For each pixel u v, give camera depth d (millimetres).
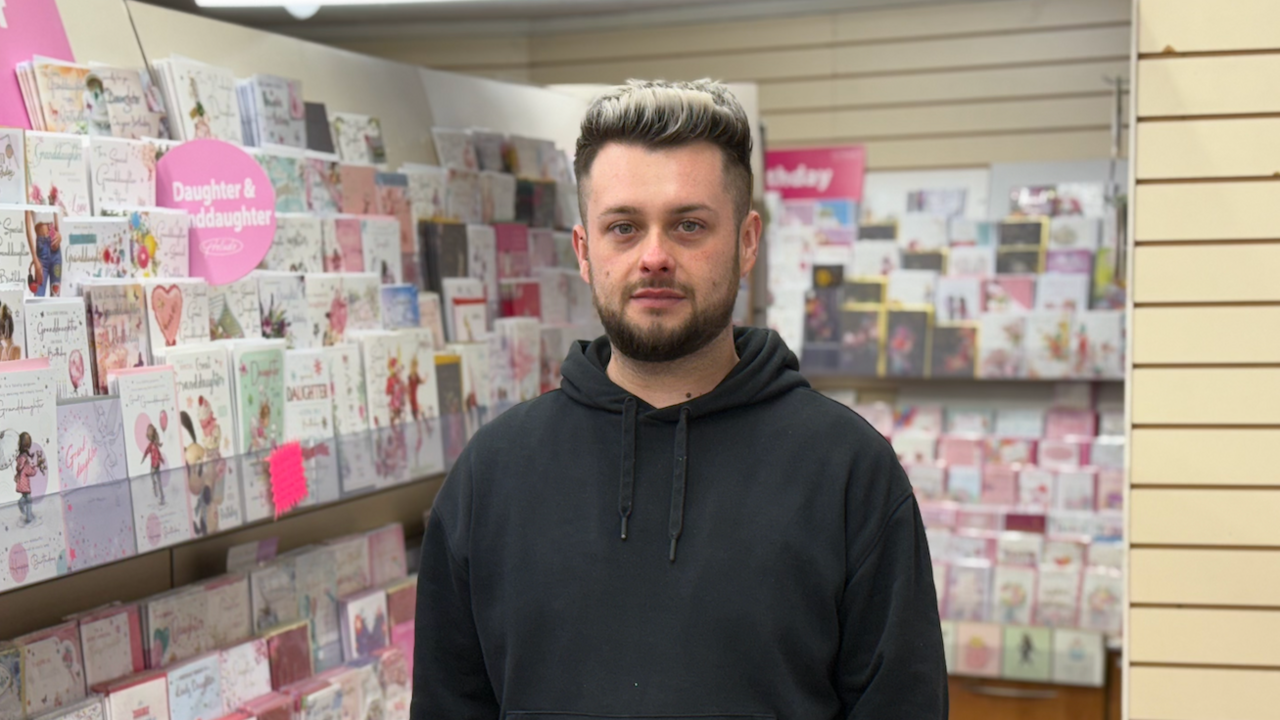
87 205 1880
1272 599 2422
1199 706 2463
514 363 2900
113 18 2084
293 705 2207
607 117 1327
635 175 1304
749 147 1376
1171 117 2441
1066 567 4512
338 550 2518
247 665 2170
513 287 3018
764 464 1366
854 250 4988
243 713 2107
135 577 2125
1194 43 2422
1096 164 4965
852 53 5410
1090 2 5070
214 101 2182
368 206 2561
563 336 3189
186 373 1940
